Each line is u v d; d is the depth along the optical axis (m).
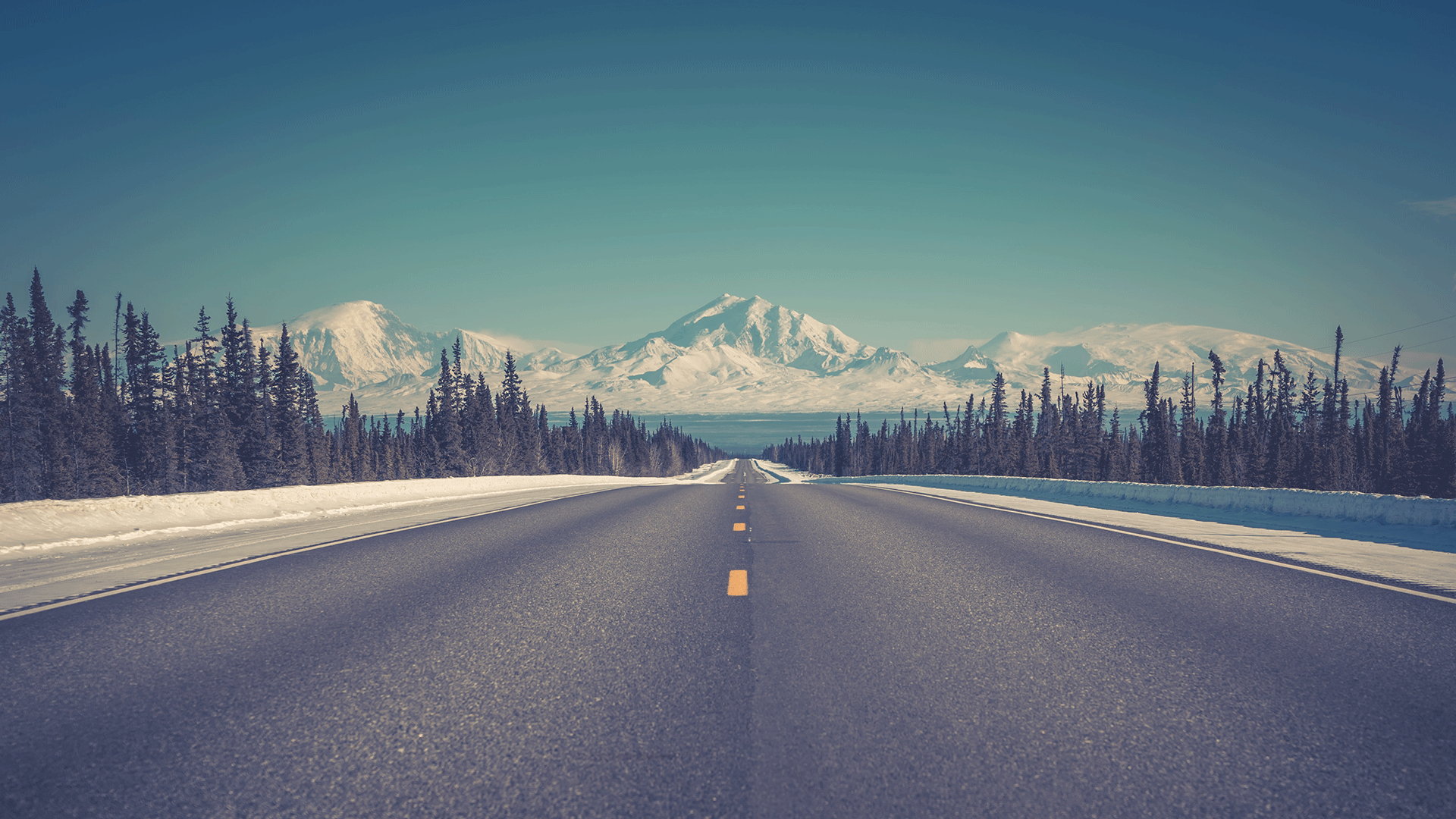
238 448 69.75
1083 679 4.31
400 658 4.86
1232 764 3.17
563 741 3.48
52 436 58.66
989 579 7.64
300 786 3.03
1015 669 4.52
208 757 3.31
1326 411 88.56
